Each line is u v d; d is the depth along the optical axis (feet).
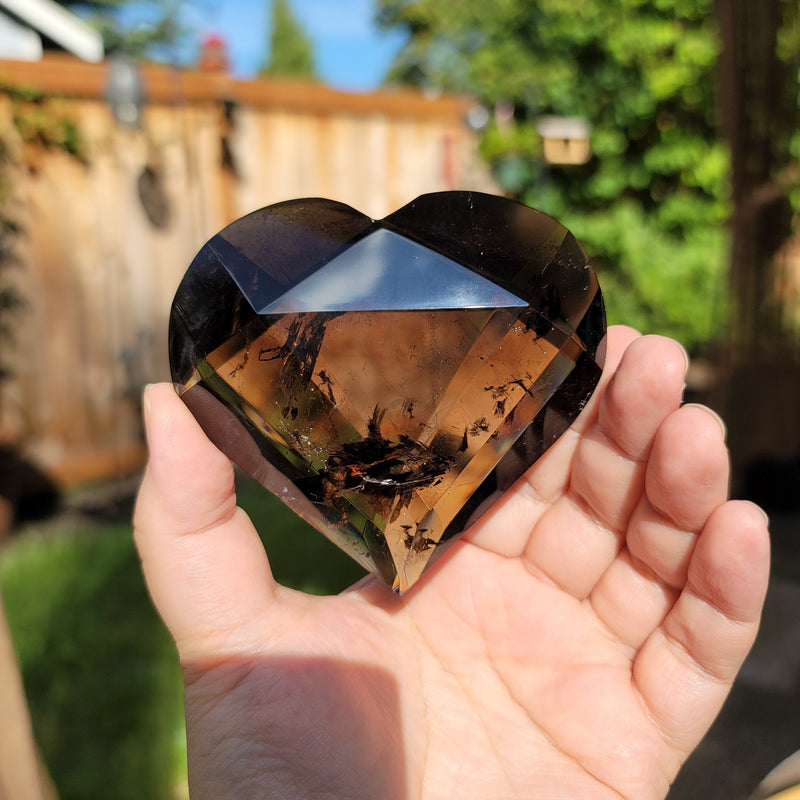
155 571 0.52
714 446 0.53
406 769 0.53
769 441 1.75
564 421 0.55
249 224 0.51
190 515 0.51
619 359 0.61
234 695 0.51
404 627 0.59
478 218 0.52
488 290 0.49
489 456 0.54
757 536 0.52
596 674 0.58
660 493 0.55
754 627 0.54
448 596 0.61
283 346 0.49
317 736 0.50
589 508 0.60
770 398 1.74
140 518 0.52
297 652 0.53
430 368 0.50
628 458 0.57
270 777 0.49
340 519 0.54
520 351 0.51
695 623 0.55
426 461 0.53
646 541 0.57
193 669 0.51
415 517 0.55
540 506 0.61
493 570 0.62
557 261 0.52
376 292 0.48
